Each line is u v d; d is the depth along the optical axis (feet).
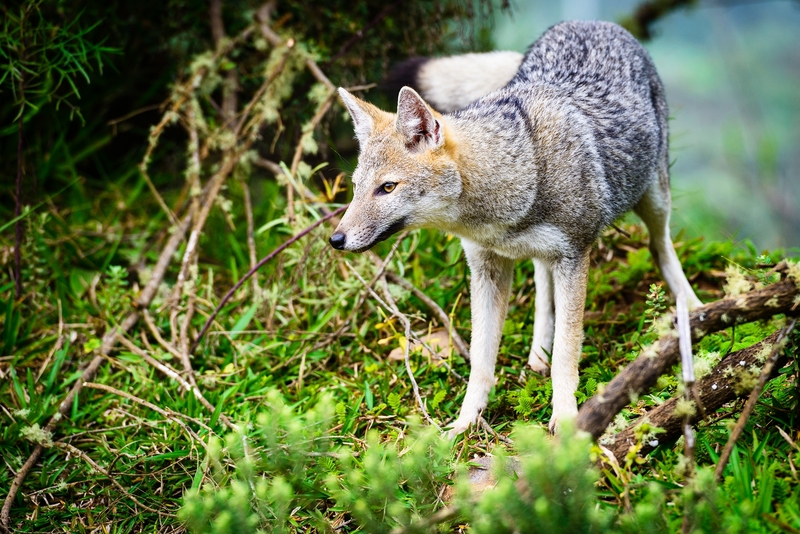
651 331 22.82
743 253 33.53
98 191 42.70
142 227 39.83
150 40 40.60
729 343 24.64
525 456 18.12
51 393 28.50
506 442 22.95
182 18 39.58
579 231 24.85
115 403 28.30
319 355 29.94
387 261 29.73
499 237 24.95
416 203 24.07
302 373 28.73
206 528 17.42
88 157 43.04
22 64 31.86
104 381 29.25
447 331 30.37
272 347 30.19
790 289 18.48
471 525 18.35
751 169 61.52
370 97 42.14
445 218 24.59
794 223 60.59
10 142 39.75
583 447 16.24
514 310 31.58
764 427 20.61
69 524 23.03
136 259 36.86
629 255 32.30
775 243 57.77
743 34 100.53
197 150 35.76
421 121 23.85
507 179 24.11
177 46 39.68
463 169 24.04
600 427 18.43
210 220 40.24
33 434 25.35
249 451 22.80
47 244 36.11
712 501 16.51
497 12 54.75
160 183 42.86
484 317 25.72
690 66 95.55
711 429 20.59
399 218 24.17
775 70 94.84
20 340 31.04
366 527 17.67
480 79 33.58
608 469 19.15
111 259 37.40
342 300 31.45
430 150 23.90
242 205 40.81
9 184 39.60
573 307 24.73
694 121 88.38
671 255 30.71
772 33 100.12
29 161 39.22
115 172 43.14
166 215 40.11
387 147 24.14
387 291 29.50
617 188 26.61
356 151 43.65
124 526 22.81
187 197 36.91
